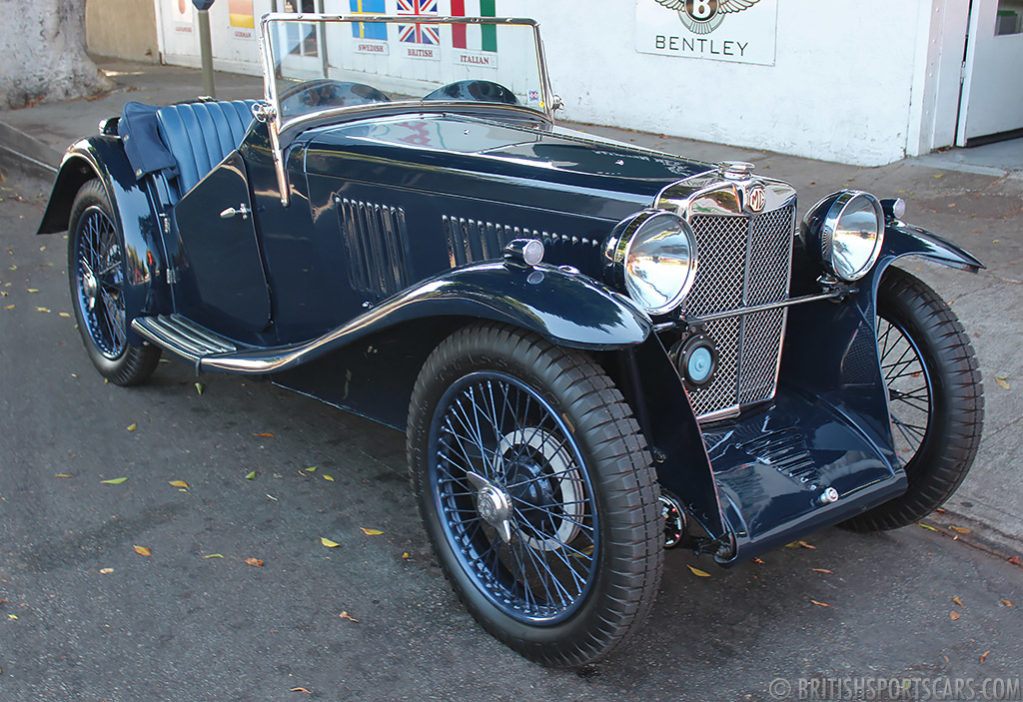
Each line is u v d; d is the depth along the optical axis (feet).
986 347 14.49
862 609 9.49
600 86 29.63
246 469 12.10
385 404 10.41
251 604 9.46
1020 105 25.85
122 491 11.51
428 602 9.55
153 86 38.86
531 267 8.18
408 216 10.29
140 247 13.15
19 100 34.58
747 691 8.32
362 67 11.64
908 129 23.77
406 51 11.77
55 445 12.62
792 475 9.00
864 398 9.92
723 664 8.68
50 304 17.88
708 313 9.07
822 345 10.22
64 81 35.53
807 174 23.65
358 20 11.36
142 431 13.07
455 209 9.82
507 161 9.66
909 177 22.72
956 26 23.43
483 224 9.63
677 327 8.66
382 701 8.18
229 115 14.43
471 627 9.18
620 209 8.63
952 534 10.78
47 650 8.73
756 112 26.16
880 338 11.03
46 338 16.26
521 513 8.61
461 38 12.01
